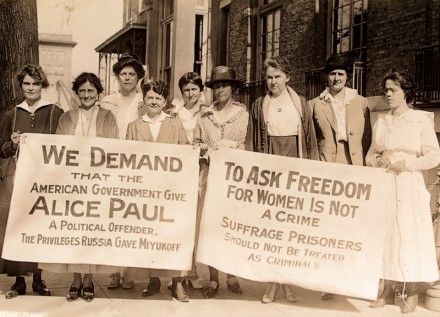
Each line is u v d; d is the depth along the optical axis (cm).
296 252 431
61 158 423
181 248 428
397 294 452
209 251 429
